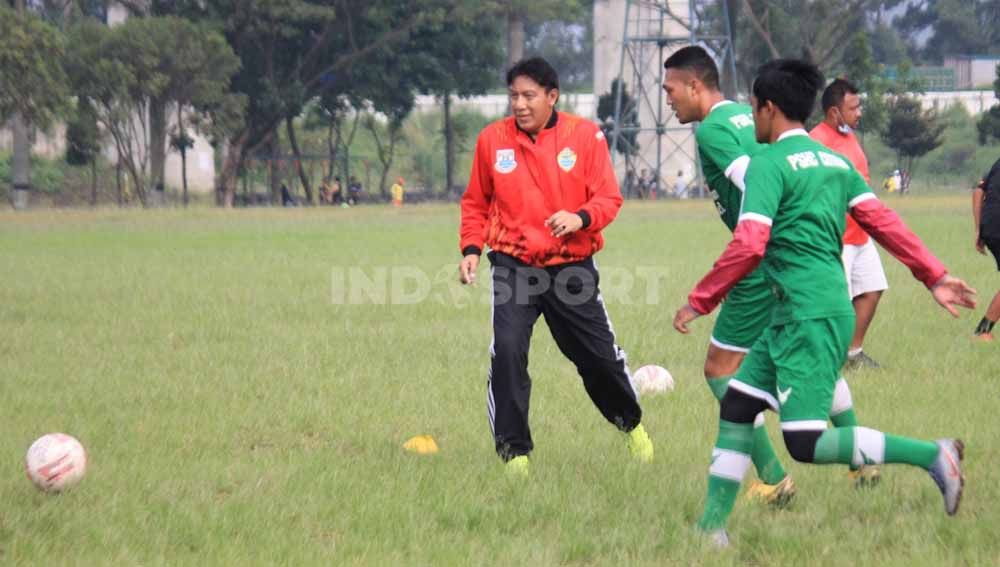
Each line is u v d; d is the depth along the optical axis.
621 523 18.55
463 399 28.84
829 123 31.64
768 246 17.38
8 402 28.28
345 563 16.75
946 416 26.05
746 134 20.38
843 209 17.52
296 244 86.62
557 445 24.12
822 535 17.75
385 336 39.31
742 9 197.00
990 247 36.47
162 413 27.22
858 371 32.16
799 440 17.02
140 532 18.23
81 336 39.56
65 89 155.62
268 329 41.09
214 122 174.50
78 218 133.75
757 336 20.45
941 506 19.23
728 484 17.75
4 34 146.50
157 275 61.50
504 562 16.84
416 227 111.56
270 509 19.31
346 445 24.72
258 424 26.20
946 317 42.66
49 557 17.12
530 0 199.25
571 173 22.45
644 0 179.00
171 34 165.50
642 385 29.64
